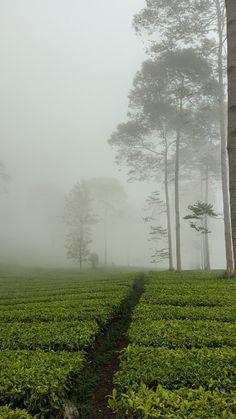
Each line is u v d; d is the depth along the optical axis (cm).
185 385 463
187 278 1778
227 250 2014
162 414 369
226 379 454
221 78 2178
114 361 828
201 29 2284
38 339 718
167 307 945
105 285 1672
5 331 796
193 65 2361
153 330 704
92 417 579
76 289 1598
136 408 377
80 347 695
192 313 866
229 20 1061
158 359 534
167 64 2467
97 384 704
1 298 1468
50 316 942
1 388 477
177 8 2261
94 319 892
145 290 1313
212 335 664
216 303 1022
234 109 1034
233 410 374
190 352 562
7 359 600
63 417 523
